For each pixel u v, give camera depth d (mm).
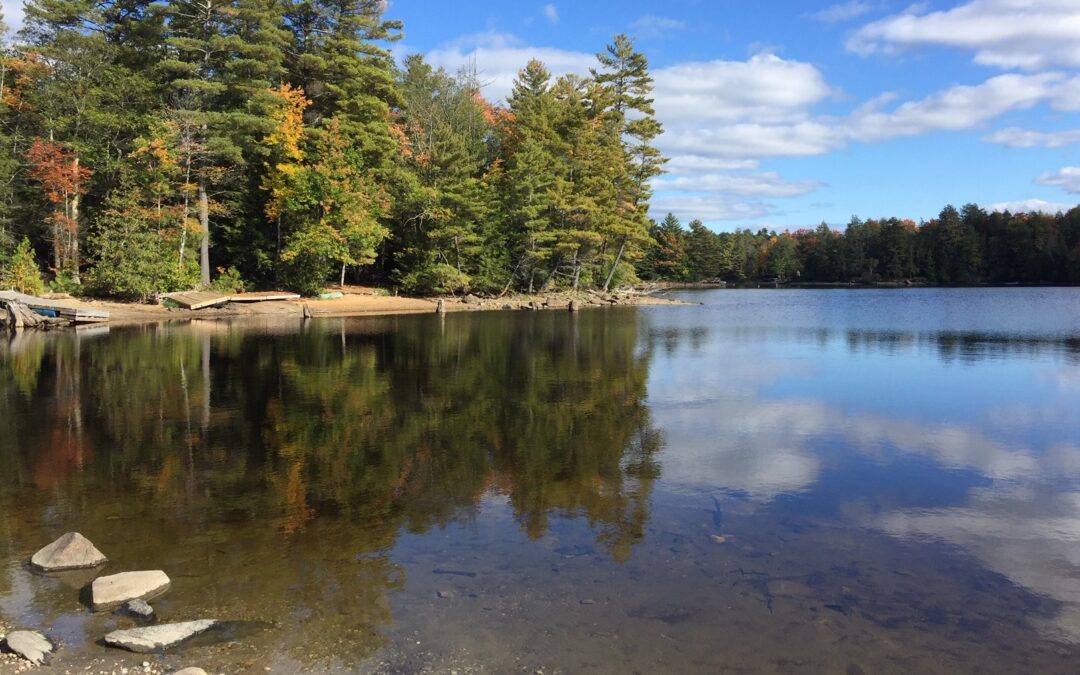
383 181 49688
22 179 39344
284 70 43844
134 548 6887
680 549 6898
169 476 9438
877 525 7652
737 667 4770
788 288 110625
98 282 37656
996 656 4992
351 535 7270
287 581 6113
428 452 10750
